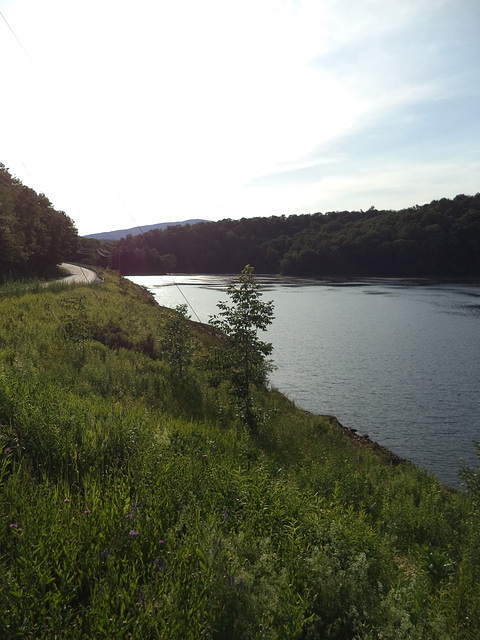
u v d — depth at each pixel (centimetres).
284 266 17150
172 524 410
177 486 487
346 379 2588
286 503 516
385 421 1892
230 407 1386
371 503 773
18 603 264
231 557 348
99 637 256
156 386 1449
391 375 2686
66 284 3462
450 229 14975
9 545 331
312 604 330
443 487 1172
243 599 303
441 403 2150
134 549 346
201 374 1756
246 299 1263
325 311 5959
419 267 14812
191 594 297
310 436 1395
